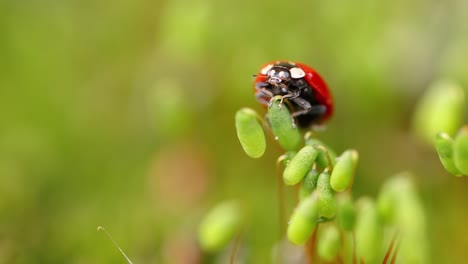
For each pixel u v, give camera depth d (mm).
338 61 143
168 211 136
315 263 108
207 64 145
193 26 141
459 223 132
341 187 95
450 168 96
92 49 159
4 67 153
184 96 142
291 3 148
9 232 131
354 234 106
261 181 137
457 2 144
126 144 146
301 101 100
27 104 149
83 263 129
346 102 141
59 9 161
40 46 156
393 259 105
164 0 155
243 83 143
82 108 151
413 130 138
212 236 115
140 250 130
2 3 158
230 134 141
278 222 133
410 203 108
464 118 133
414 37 143
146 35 158
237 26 146
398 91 140
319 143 97
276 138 98
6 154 140
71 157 144
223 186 138
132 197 138
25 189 136
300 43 146
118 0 162
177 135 135
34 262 129
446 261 130
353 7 147
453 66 136
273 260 116
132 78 153
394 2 147
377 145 139
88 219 135
